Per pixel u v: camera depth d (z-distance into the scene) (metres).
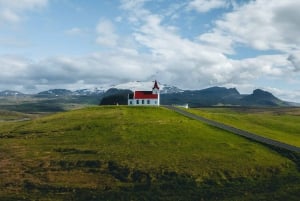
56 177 76.12
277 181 70.88
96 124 117.88
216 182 71.19
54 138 107.38
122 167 79.44
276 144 94.94
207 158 83.62
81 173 78.44
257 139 100.06
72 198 64.94
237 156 85.06
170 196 65.38
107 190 68.94
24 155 92.44
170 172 75.50
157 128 110.06
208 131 108.06
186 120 121.75
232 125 120.38
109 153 89.19
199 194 65.69
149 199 64.19
